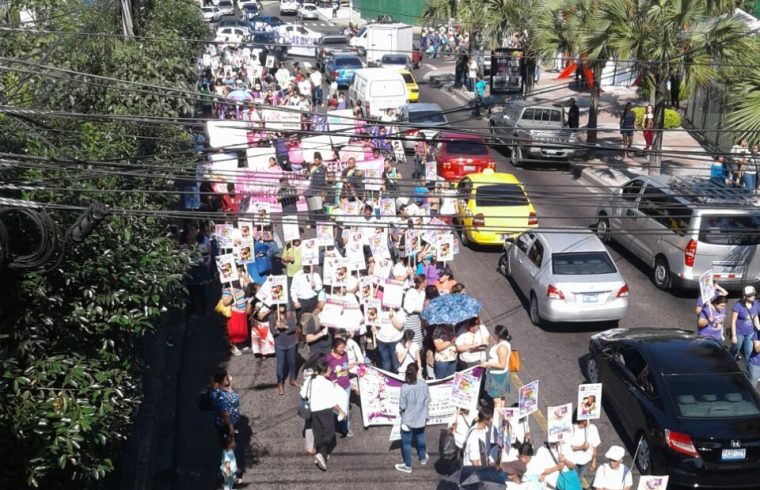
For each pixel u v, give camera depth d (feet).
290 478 42.96
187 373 54.75
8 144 35.63
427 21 184.24
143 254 37.83
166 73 63.98
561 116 102.94
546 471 38.27
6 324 30.30
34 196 33.78
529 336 58.44
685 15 80.69
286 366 51.49
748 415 40.91
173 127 60.54
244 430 47.55
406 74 136.36
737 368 43.37
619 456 36.88
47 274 32.01
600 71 101.14
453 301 47.55
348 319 49.49
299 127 88.79
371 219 63.87
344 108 120.26
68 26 58.39
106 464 31.32
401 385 46.78
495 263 72.18
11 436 27.35
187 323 61.77
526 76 119.65
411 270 58.08
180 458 46.01
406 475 43.06
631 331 49.01
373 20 236.22
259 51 170.30
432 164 76.59
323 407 42.45
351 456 44.93
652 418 41.86
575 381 51.93
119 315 34.22
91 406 29.30
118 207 38.86
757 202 63.31
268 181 69.51
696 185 66.44
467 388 41.75
